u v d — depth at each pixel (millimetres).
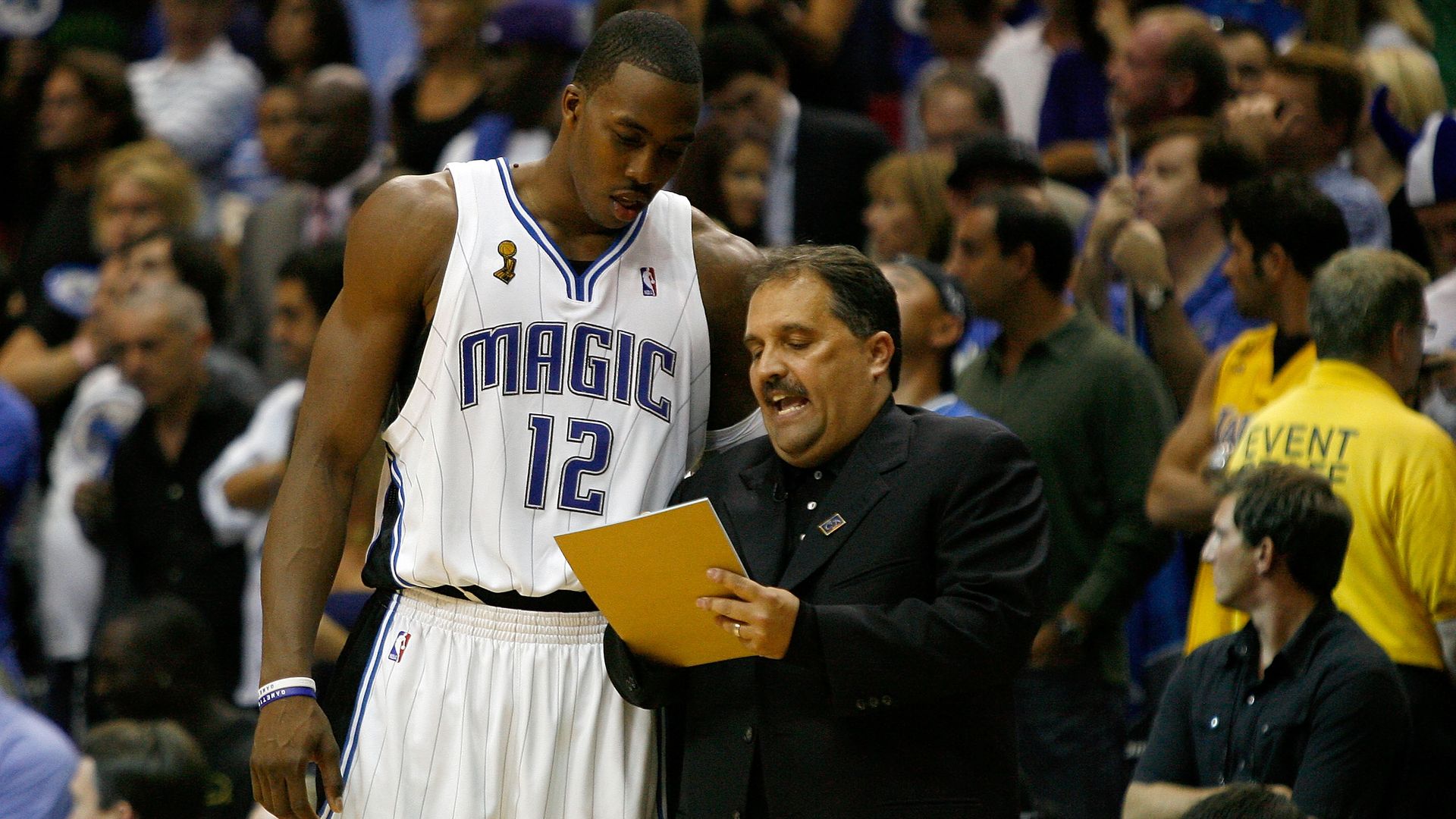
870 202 16359
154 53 24547
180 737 11156
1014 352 12969
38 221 21359
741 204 15758
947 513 7523
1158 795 9883
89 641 16234
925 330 12062
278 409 15219
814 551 7598
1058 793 12047
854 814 7371
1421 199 12047
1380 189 14203
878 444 7711
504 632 7945
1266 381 11531
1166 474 11836
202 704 12797
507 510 7867
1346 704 9258
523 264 7918
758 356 7758
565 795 7945
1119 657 12461
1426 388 11453
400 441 8047
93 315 17781
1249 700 9672
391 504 8234
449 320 7852
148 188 18453
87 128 19672
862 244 16797
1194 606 11484
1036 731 12133
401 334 7965
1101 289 13977
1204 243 13836
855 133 16844
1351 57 14711
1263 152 13742
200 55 22000
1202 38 14883
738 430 8461
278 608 7703
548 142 16766
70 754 10898
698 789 7703
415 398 7957
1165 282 13172
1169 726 10133
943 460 7598
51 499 16641
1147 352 13773
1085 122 18031
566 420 7914
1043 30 19547
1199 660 10109
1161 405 12555
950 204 14422
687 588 7125
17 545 16906
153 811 10844
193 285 17359
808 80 19375
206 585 14984
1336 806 9164
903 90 21375
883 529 7551
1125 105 15094
